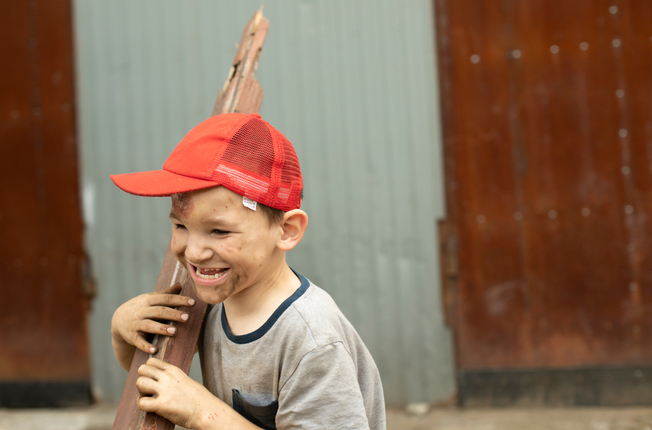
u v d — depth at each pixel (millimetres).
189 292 1002
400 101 3047
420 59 3027
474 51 3004
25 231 3215
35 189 3201
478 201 3033
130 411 858
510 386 3057
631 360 3006
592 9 2957
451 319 3066
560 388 3041
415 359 3092
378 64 3049
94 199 3189
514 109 2998
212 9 3100
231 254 783
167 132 3154
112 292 3199
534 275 3027
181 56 3129
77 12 3143
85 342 3217
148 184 771
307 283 943
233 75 1239
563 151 2990
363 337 3102
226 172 770
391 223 3076
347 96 3062
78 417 3115
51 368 3236
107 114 3166
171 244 835
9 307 3232
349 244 3090
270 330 879
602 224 2994
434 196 3053
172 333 919
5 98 3186
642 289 2986
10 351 3248
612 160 2979
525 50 2984
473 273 3051
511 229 3027
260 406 911
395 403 3107
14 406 3242
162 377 827
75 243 3201
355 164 3076
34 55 3166
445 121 3031
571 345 3029
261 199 793
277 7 3064
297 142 3088
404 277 3082
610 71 2965
